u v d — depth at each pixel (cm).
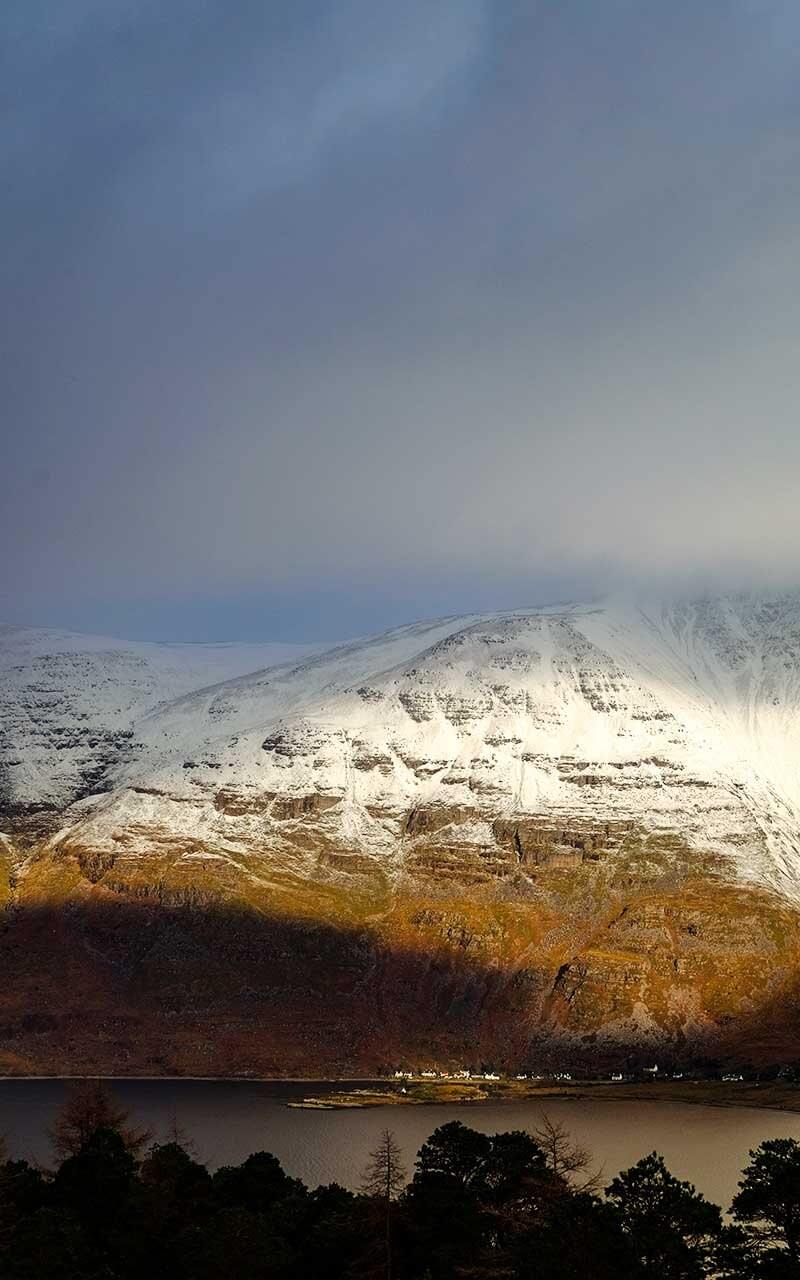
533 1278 14112
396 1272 15375
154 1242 16650
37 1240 15600
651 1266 14412
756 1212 15688
